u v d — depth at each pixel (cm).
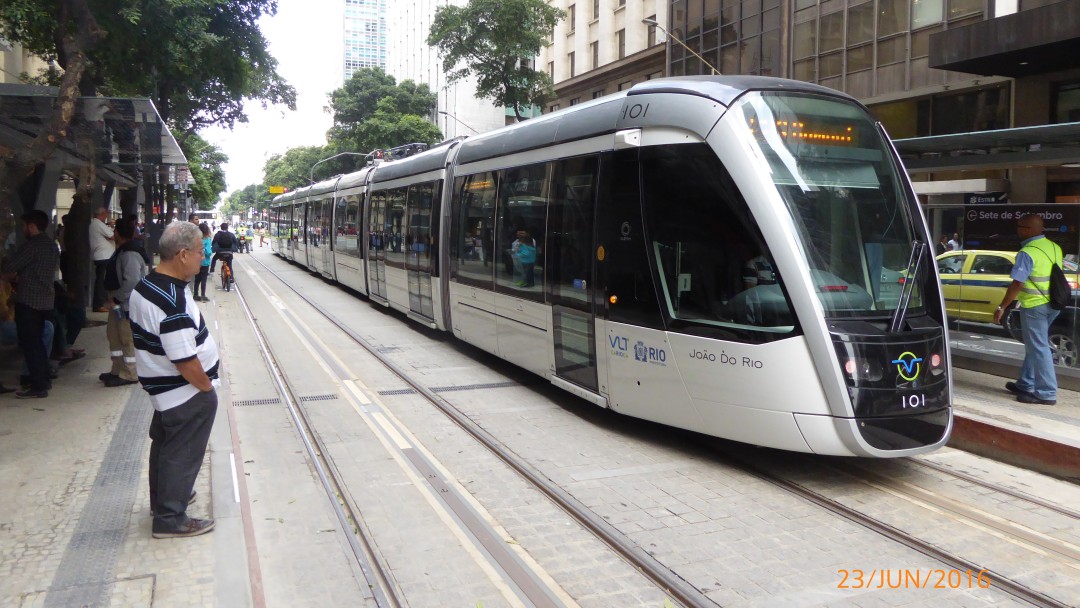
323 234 2388
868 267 598
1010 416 741
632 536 499
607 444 706
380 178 1658
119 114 925
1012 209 962
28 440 661
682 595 419
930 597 423
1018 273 789
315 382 962
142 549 449
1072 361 896
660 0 3441
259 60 1547
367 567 453
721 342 608
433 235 1215
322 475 614
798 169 603
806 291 566
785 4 1469
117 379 872
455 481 608
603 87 3944
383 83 5441
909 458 677
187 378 447
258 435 726
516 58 3188
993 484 609
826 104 638
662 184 662
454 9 3172
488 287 1000
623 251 703
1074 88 1716
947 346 609
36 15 1045
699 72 2970
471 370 1043
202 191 4591
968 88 1947
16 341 1059
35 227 809
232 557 440
